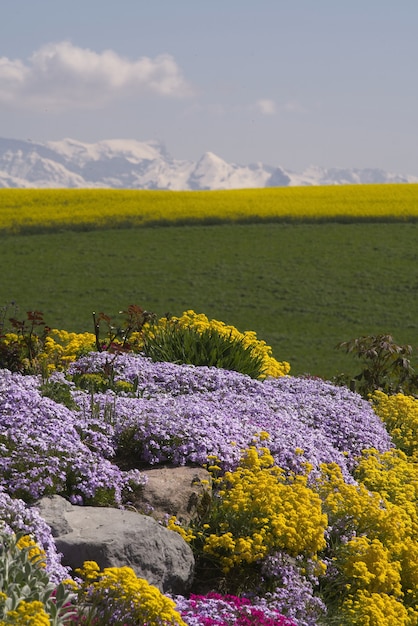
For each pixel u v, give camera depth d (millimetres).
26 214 65188
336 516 9008
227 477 9031
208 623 6566
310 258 58125
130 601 6199
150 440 9969
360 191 77812
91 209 67188
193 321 17609
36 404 9781
